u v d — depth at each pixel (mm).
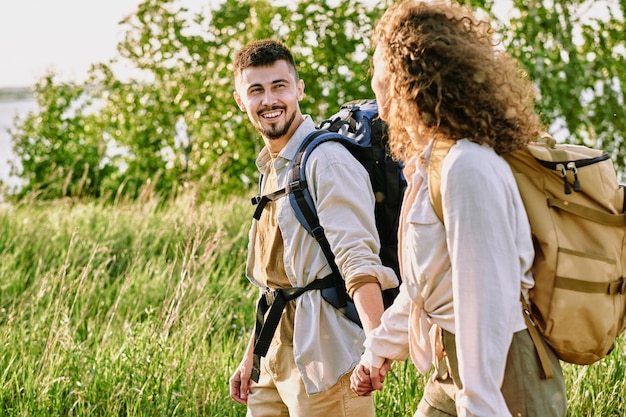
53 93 15633
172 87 13555
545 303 1925
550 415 1922
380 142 2764
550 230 1921
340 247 2553
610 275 1925
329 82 12195
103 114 15477
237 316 5656
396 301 2234
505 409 1836
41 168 15062
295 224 2674
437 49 1954
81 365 4207
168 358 4176
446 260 1977
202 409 4016
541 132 2102
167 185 13828
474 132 1914
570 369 3941
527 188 1949
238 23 13117
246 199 9219
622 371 3840
